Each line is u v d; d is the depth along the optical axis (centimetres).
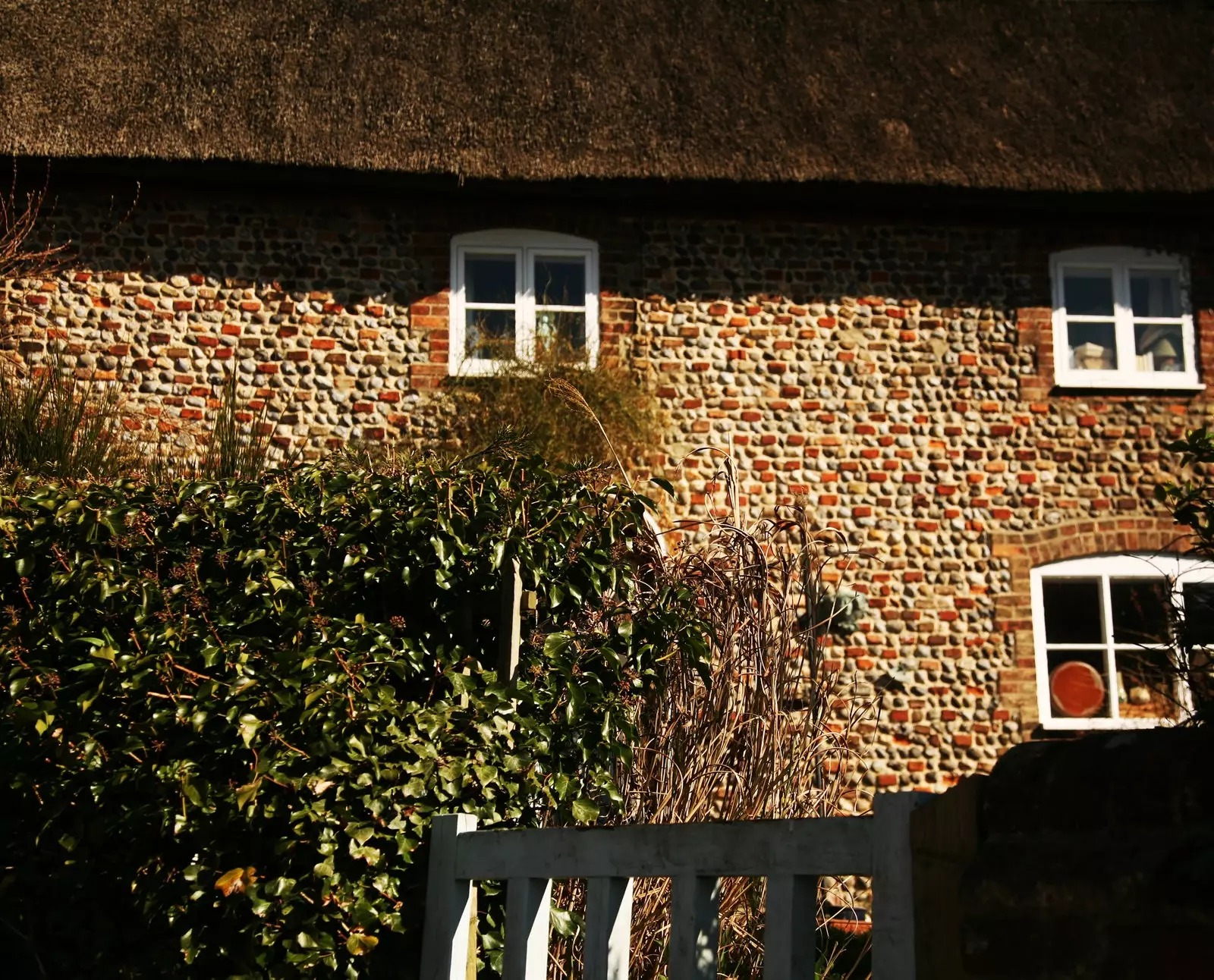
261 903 362
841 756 578
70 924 386
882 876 248
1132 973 192
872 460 974
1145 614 966
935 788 921
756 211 1003
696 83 1030
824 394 981
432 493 445
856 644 938
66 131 920
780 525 644
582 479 514
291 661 390
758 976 495
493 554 432
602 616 469
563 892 446
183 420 928
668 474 955
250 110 955
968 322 1003
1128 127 1040
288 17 1041
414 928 378
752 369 980
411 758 388
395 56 1016
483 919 398
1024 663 946
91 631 422
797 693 603
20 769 392
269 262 960
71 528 436
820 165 973
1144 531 978
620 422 927
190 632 410
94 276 941
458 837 364
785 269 998
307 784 371
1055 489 982
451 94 991
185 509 445
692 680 547
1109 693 954
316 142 938
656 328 980
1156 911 190
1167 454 995
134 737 387
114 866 386
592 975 311
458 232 979
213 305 949
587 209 991
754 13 1107
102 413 868
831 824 262
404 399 948
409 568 435
